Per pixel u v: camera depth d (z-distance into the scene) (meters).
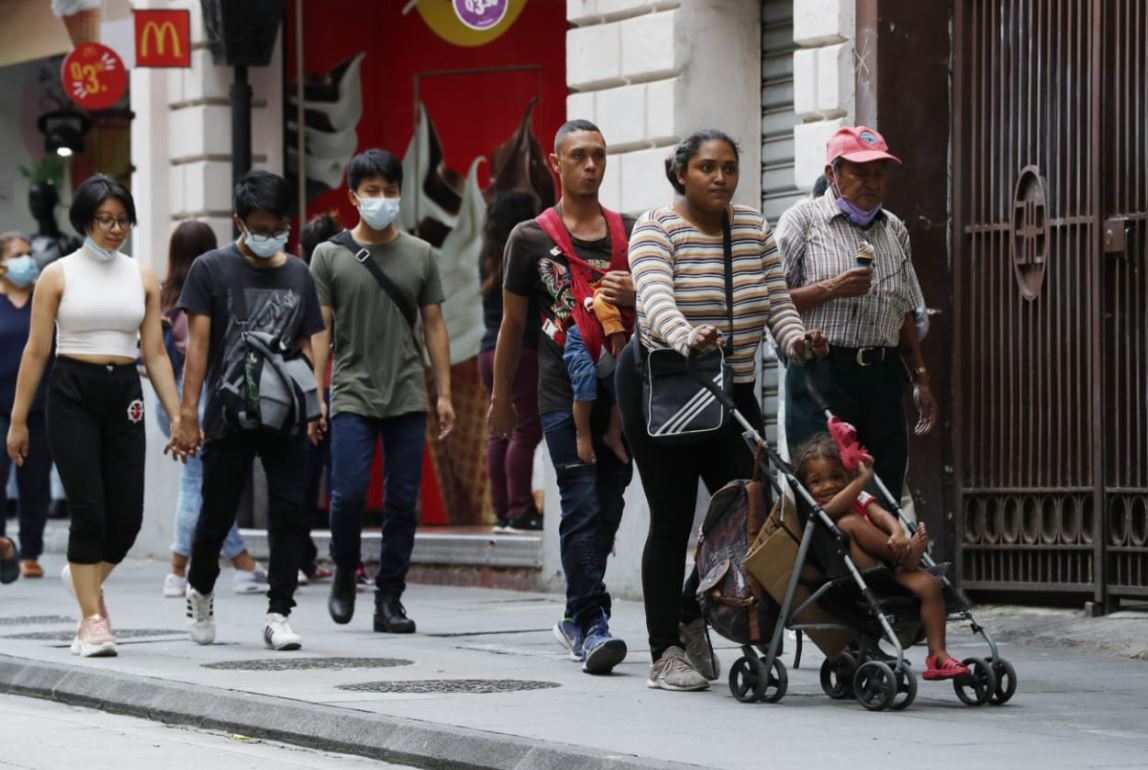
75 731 18.19
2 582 31.66
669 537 18.86
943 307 25.98
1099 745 15.45
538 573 30.70
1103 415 24.59
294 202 37.25
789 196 28.69
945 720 16.86
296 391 22.70
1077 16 25.03
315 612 28.06
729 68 28.78
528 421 32.66
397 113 36.91
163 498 37.81
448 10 36.19
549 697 18.34
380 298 24.73
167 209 37.88
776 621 17.89
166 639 24.33
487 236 33.22
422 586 31.97
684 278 18.42
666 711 17.36
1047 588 25.11
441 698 18.27
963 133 25.98
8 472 33.41
